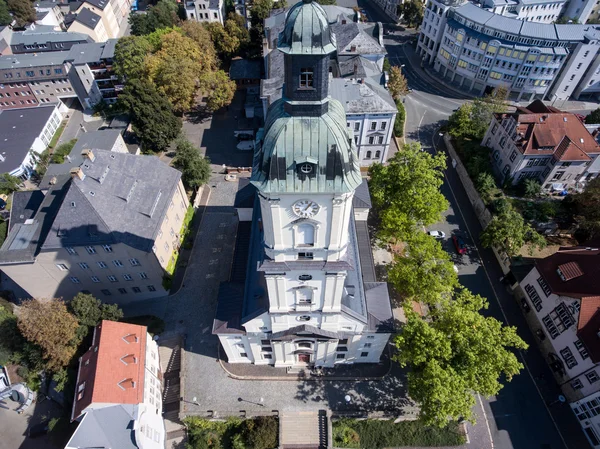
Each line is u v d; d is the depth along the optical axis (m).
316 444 47.91
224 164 86.31
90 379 45.06
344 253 37.81
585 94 105.69
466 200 78.81
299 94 27.20
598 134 78.06
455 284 54.06
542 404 52.06
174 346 56.78
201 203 76.88
